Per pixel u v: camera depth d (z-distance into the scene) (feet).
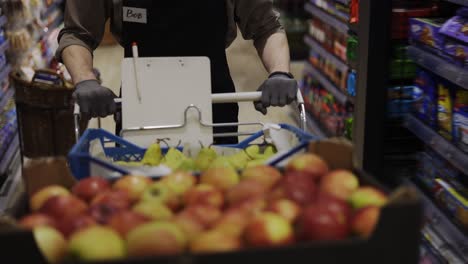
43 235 3.75
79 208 4.35
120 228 3.90
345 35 15.39
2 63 17.26
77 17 8.63
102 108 7.55
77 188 4.75
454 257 9.98
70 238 3.77
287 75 8.32
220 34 9.27
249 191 4.47
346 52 14.12
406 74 11.34
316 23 19.02
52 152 15.76
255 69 26.50
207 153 6.56
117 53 29.55
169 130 7.62
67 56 8.41
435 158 10.97
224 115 9.37
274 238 3.76
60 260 3.78
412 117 11.27
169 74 7.63
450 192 10.19
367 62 11.21
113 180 4.96
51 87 15.15
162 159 7.06
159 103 7.61
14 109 18.25
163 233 3.68
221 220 4.02
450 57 9.64
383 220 3.74
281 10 29.68
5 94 17.10
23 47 18.47
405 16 11.05
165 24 9.04
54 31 24.11
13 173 16.55
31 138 15.64
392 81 11.36
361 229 3.94
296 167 4.88
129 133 7.57
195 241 3.76
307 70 20.48
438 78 10.59
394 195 3.84
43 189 4.73
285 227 3.84
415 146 11.66
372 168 11.68
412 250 3.81
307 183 4.54
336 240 3.79
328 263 3.67
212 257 3.52
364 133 11.56
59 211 4.29
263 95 7.86
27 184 4.88
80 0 8.57
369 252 3.75
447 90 10.18
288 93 7.84
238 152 7.16
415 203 3.76
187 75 7.67
